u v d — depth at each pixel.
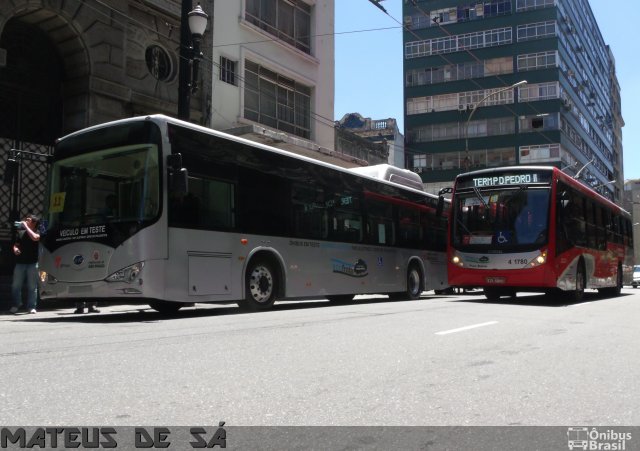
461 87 56.62
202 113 18.95
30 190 14.79
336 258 13.17
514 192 13.57
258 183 11.16
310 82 24.39
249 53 21.08
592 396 4.53
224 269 10.23
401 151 56.09
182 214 9.54
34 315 11.12
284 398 4.24
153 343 6.50
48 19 15.05
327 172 13.19
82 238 9.48
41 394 4.21
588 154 64.94
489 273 13.45
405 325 8.55
